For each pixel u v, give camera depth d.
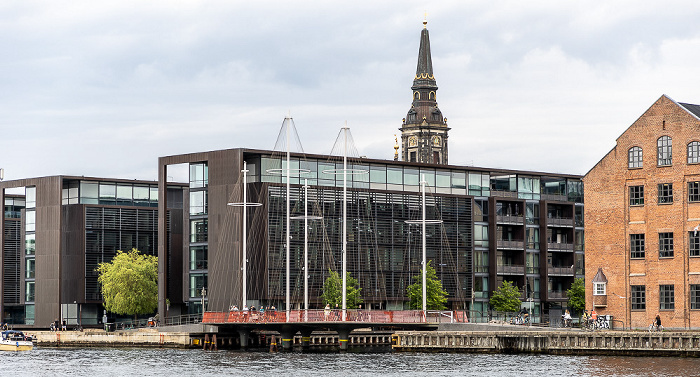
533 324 141.88
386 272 156.50
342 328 127.38
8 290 181.25
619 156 130.50
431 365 103.75
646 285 126.88
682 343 106.38
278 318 128.50
